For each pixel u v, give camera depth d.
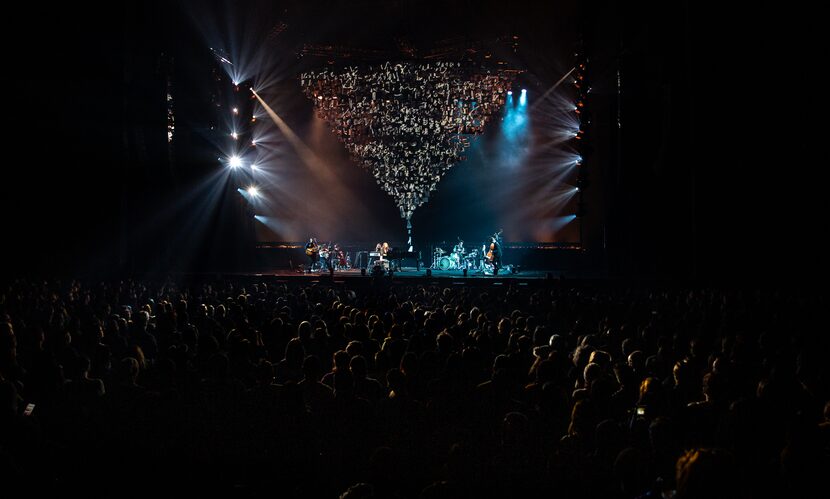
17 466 4.31
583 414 5.18
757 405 4.82
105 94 28.69
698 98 24.75
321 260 34.66
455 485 4.02
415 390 7.17
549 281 25.97
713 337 10.98
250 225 35.56
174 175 30.89
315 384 6.67
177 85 31.38
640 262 28.86
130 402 6.42
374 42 32.84
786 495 3.92
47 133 28.44
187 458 5.76
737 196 24.25
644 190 28.77
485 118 32.34
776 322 12.05
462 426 6.09
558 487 4.71
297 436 6.04
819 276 22.62
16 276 26.73
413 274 31.22
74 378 7.05
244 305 15.24
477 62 31.41
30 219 28.41
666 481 4.04
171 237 30.83
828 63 22.31
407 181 35.56
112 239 28.94
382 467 4.29
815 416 5.80
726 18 24.20
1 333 8.34
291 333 10.44
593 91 31.97
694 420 5.50
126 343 9.45
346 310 13.31
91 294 17.72
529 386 6.33
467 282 28.09
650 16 27.17
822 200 22.59
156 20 29.62
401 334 9.97
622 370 6.71
